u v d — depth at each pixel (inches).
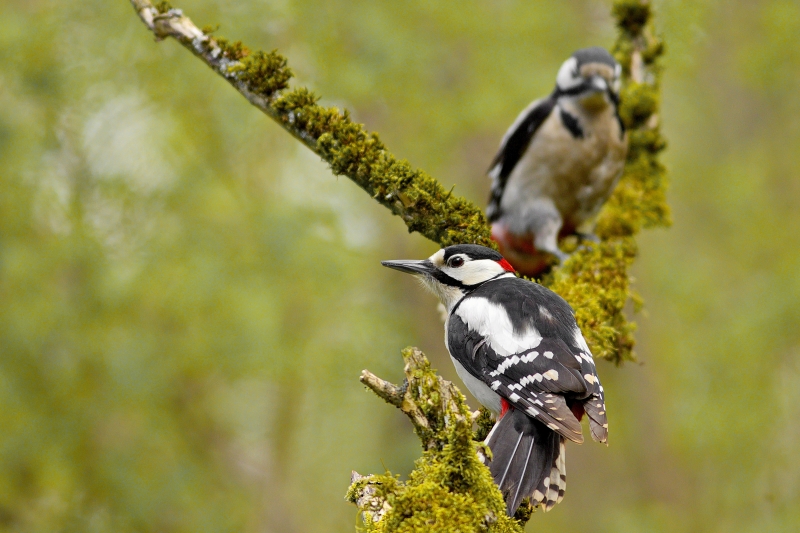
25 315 517.0
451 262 285.6
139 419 559.5
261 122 547.2
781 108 725.3
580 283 346.0
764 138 730.2
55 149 537.3
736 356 684.7
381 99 566.3
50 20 527.2
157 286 527.2
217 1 530.3
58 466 538.3
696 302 714.2
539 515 755.4
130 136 542.9
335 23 539.5
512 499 220.2
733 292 715.4
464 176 704.4
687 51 524.1
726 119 733.3
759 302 678.5
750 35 686.5
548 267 426.6
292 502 630.5
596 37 587.8
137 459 552.4
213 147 558.9
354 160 285.1
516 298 259.8
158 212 547.5
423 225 291.0
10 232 533.3
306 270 536.4
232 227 551.2
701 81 718.5
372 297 645.9
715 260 729.6
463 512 202.1
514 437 232.2
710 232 738.8
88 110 538.0
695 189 733.3
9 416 532.4
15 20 521.3
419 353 235.6
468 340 257.0
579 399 239.3
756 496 692.1
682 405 719.1
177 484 553.9
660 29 516.4
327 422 631.8
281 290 542.3
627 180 436.8
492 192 429.7
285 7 528.4
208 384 601.9
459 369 261.6
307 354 565.3
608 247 369.4
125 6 531.2
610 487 761.6
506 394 241.1
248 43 528.4
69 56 534.0
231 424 624.1
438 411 229.3
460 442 205.8
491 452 227.0
